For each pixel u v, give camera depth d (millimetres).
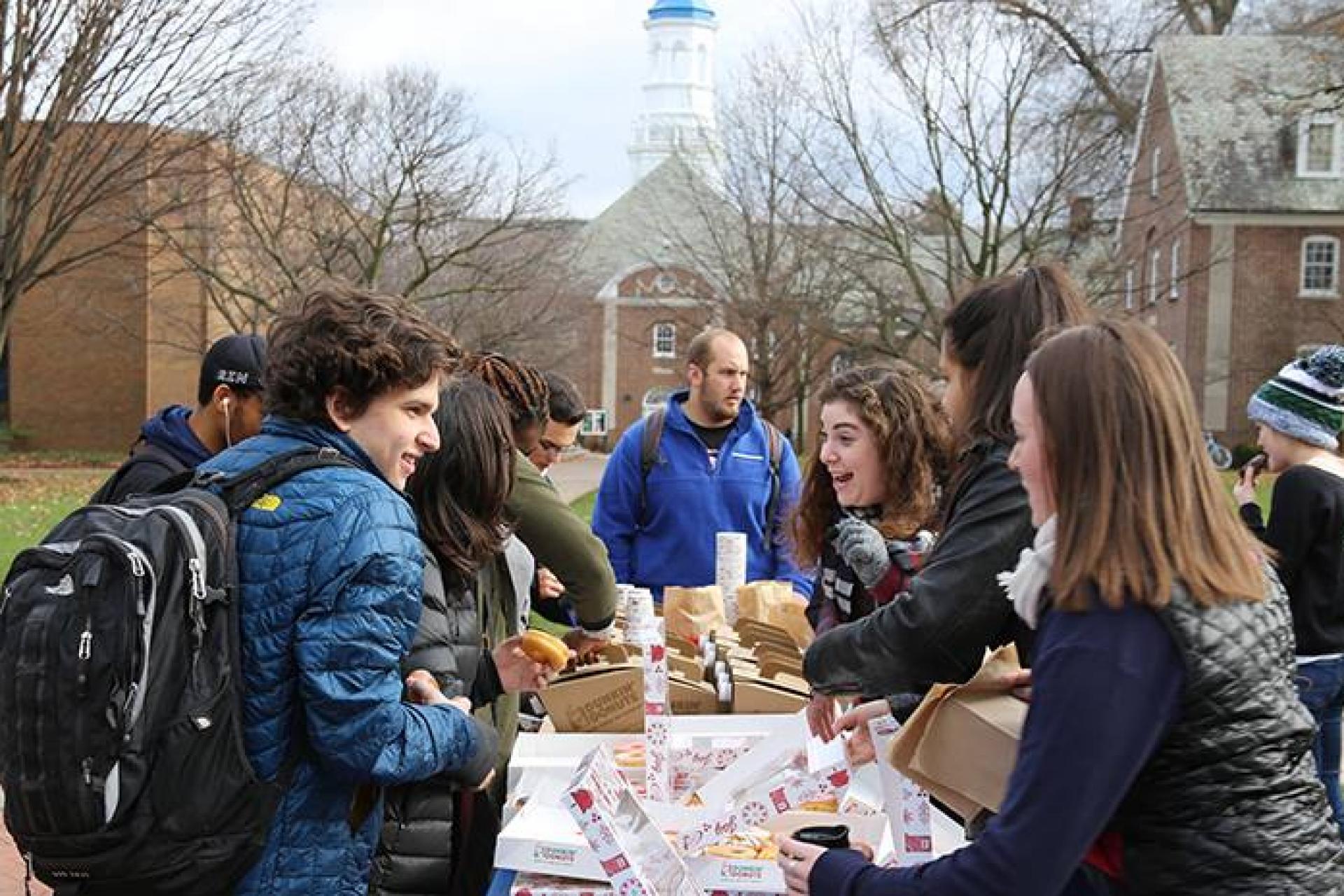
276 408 2754
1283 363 40156
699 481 5781
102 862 2338
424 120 29750
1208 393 40156
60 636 2283
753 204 30453
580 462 42406
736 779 3230
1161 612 1799
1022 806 1788
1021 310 2678
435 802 3066
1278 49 40625
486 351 4176
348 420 2746
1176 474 1860
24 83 21328
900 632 2564
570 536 3795
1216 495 1896
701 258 34656
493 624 3793
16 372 38844
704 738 3555
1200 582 1811
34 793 2295
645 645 3314
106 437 38875
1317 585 4691
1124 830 1884
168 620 2340
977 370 2736
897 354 27594
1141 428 1866
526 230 32125
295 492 2545
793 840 2205
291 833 2518
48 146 22391
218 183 29047
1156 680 1778
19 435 38750
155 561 2344
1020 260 25219
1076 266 28562
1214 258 35938
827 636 2746
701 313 38156
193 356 38156
